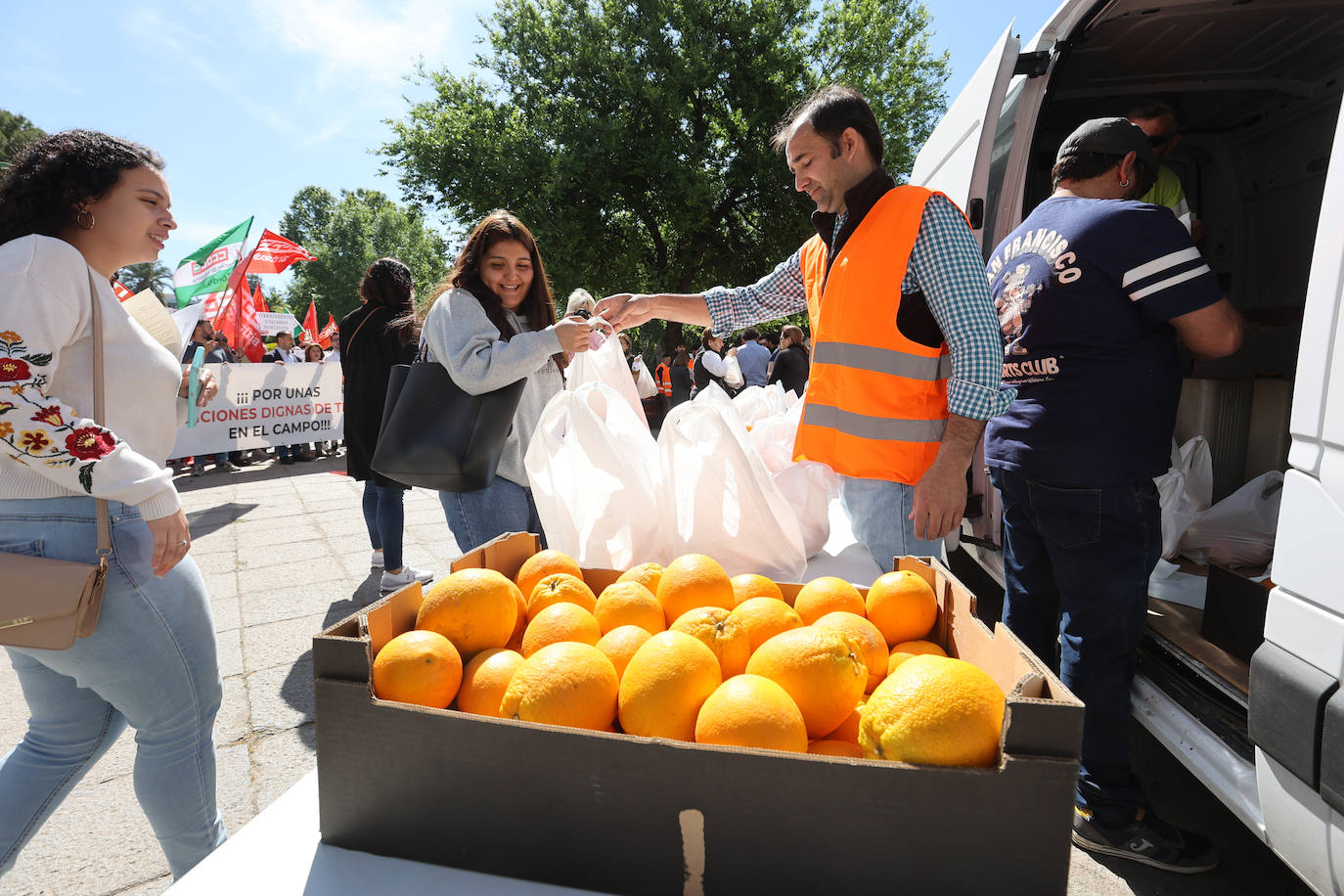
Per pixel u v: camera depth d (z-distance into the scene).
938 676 0.67
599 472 1.54
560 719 0.73
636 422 1.69
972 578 3.73
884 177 1.58
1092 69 3.11
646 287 17.55
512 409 1.98
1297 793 1.23
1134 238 1.59
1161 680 1.91
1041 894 0.60
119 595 1.24
